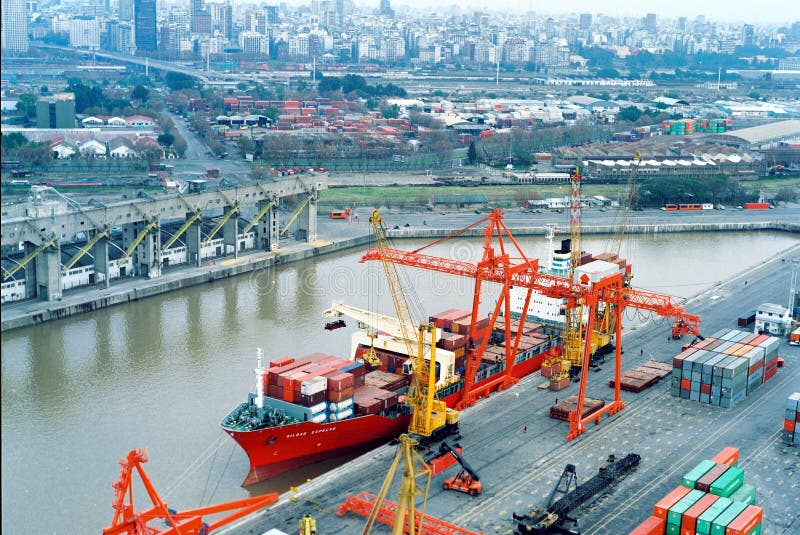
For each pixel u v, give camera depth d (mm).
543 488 152125
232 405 190375
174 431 178625
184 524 126250
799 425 172750
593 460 164250
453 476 155125
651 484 154750
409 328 199250
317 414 166625
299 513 142375
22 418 183625
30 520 146875
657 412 189750
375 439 176375
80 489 156375
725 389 192250
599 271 185875
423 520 135875
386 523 138875
